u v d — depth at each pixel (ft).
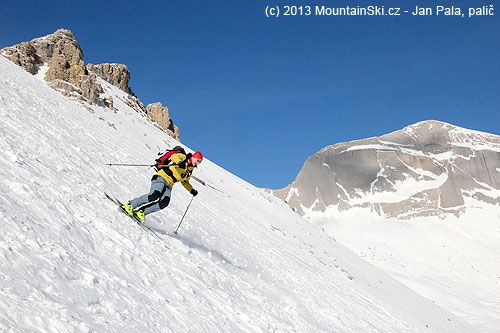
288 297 30.22
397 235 303.27
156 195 22.58
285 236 75.56
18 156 20.71
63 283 11.64
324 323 30.68
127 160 44.57
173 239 25.32
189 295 17.71
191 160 23.91
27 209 15.08
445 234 297.94
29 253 11.98
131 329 11.68
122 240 18.54
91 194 22.07
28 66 87.04
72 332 9.53
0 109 28.50
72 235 15.56
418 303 91.86
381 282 91.91
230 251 33.99
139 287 15.29
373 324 43.32
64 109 51.03
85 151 34.27
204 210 48.85
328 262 75.05
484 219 308.60
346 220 347.77
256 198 104.94
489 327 149.38
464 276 229.25
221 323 16.88
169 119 152.66
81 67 93.61
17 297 9.58
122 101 123.75
